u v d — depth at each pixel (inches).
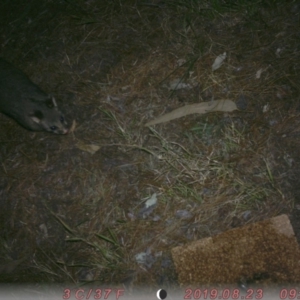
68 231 49.3
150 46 58.8
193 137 50.7
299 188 45.5
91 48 60.9
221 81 53.6
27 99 55.9
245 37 56.2
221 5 58.8
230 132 50.0
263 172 47.0
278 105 50.6
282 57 53.4
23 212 51.8
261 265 42.8
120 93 56.2
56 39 63.2
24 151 55.7
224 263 43.6
